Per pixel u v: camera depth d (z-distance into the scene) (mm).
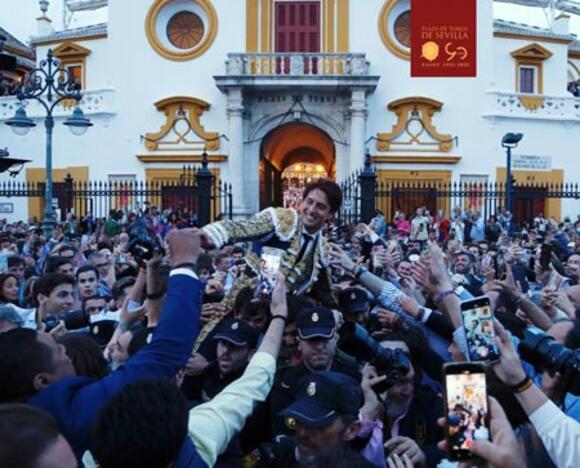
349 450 3375
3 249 15406
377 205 33500
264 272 5414
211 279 7941
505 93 34062
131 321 5512
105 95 34469
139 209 26828
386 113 33781
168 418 2818
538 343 3607
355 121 32312
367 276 5727
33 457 2150
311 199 5691
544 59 36188
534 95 34438
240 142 32719
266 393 3770
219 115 33812
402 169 33688
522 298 6344
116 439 2754
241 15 34031
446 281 4867
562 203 34938
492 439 3023
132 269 11141
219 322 5617
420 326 5234
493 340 3484
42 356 3465
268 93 33156
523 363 4766
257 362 3854
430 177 33625
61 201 35125
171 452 2811
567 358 3518
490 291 7016
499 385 3668
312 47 34188
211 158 33344
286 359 5488
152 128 34250
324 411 3662
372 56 33906
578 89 41812
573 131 34938
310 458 3672
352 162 32438
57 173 35125
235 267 8008
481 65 33844
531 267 12828
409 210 33750
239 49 34062
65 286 7379
